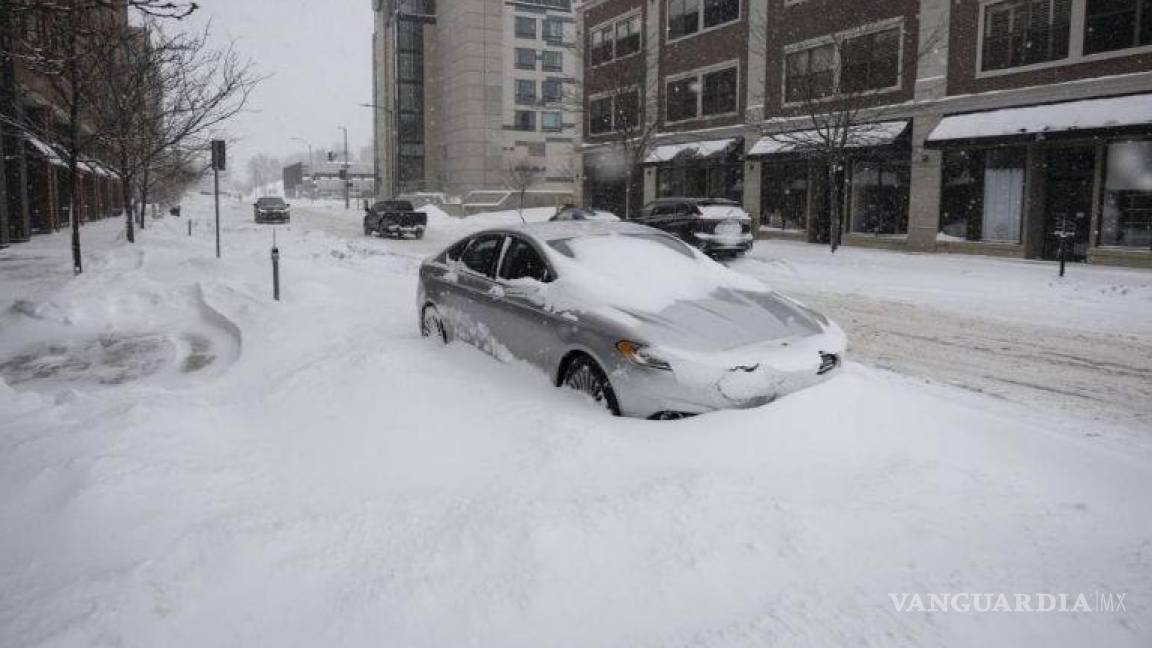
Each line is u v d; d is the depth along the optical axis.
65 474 4.09
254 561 3.28
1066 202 19.50
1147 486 3.96
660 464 4.17
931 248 22.55
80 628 2.76
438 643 2.78
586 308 5.28
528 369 5.79
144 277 12.50
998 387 7.08
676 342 4.80
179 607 2.94
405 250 24.14
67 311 10.49
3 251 21.33
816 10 25.81
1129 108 17.52
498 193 63.00
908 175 23.47
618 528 3.46
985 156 21.09
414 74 75.19
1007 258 20.27
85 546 3.43
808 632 2.75
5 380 7.52
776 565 3.21
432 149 76.00
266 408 5.61
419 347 6.85
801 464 4.18
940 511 3.64
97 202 41.47
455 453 4.51
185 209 70.44
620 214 38.22
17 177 24.59
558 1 70.75
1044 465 4.22
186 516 3.72
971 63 21.28
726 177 31.00
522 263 6.29
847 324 10.59
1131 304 12.12
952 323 10.62
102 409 5.45
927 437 4.54
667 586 3.08
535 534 3.39
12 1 7.14
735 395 4.73
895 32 23.47
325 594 3.06
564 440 4.46
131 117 19.03
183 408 5.38
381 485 4.16
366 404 5.36
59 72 8.50
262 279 13.08
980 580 3.08
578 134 44.44
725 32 30.22
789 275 16.78
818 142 23.33
